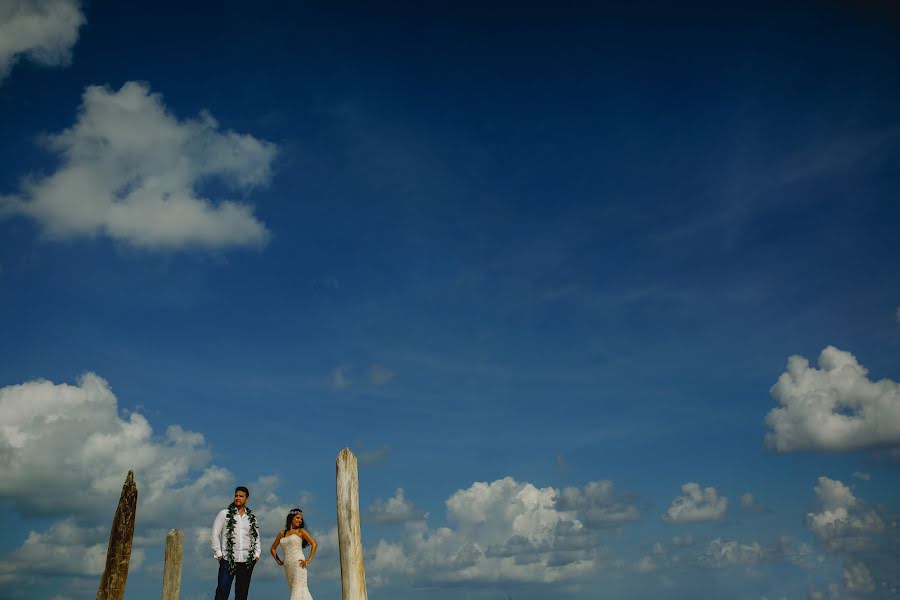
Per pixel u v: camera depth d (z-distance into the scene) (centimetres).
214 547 1489
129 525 1366
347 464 1259
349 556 1212
